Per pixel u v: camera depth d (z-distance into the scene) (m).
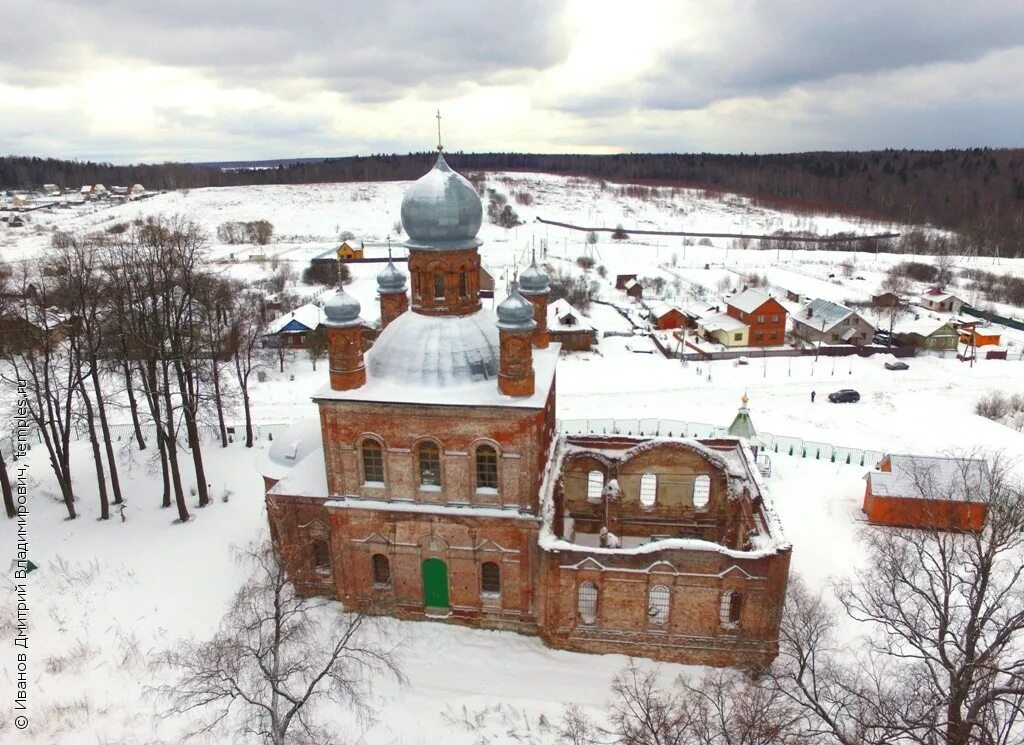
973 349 80.38
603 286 122.56
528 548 31.61
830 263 144.62
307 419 41.09
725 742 23.66
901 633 26.17
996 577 36.66
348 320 29.17
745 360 80.12
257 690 25.42
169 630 33.22
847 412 65.00
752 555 29.30
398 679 29.48
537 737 27.50
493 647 32.31
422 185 30.00
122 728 27.64
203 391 57.09
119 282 43.88
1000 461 49.91
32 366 41.97
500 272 123.69
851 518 43.88
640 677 30.58
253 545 40.12
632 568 30.28
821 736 27.69
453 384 30.06
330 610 34.56
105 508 43.31
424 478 31.61
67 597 35.69
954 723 22.58
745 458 37.91
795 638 27.11
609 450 39.12
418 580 33.03
